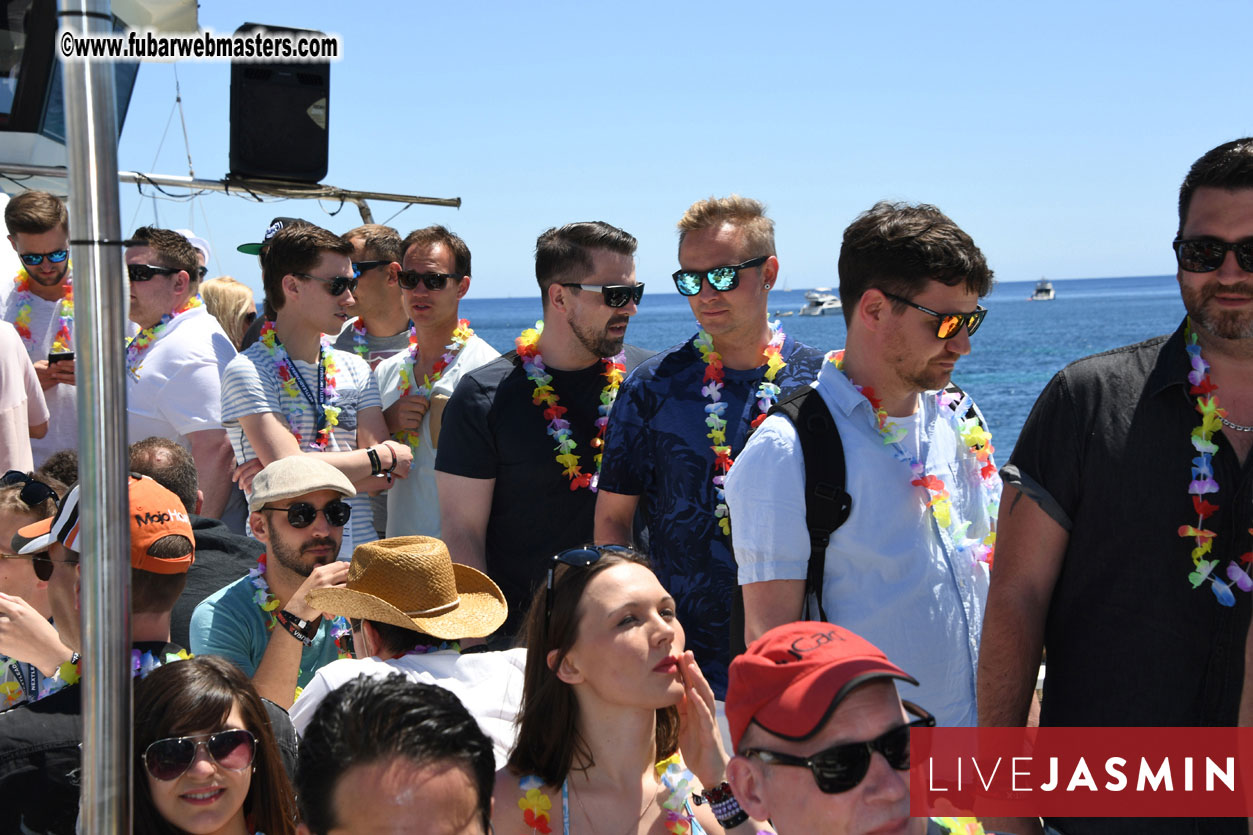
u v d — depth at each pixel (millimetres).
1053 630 2799
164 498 2973
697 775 2572
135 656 2797
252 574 3670
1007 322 96938
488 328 115125
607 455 3869
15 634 3043
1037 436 2744
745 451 2928
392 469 4684
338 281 4664
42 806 2488
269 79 6887
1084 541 2688
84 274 1635
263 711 2447
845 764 1898
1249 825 2607
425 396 5070
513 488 4281
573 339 4312
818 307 126375
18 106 6348
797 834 1956
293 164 7004
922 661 2861
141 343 5145
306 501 3578
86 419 1649
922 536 2896
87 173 1627
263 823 2439
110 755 1676
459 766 1880
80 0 1615
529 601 4285
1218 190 2486
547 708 2510
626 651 2426
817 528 2826
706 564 3605
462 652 4008
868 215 2871
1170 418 2605
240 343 6965
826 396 2924
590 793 2477
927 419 3109
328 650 3754
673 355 3883
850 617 2842
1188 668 2594
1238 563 2578
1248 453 2584
